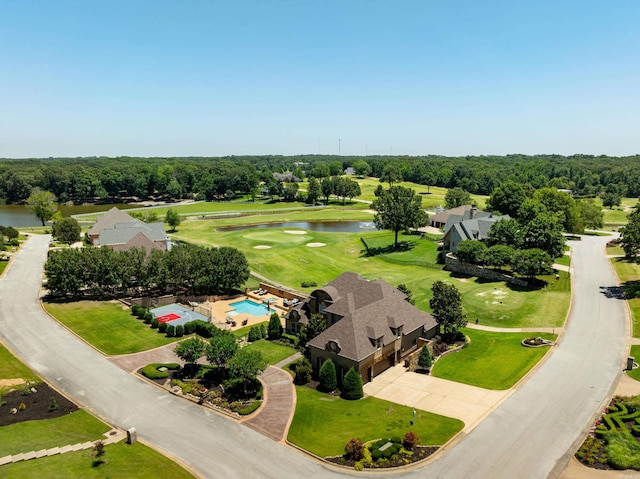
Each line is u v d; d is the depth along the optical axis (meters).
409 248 113.69
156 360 53.75
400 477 32.88
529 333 60.62
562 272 85.69
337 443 36.94
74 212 196.62
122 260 75.62
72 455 34.88
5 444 35.75
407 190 118.19
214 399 44.06
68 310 70.06
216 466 34.47
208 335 60.78
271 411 42.44
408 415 41.22
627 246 75.88
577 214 121.12
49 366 51.62
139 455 35.31
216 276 76.88
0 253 106.56
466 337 60.16
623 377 47.19
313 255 111.38
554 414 40.78
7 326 63.31
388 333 51.31
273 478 33.12
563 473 32.78
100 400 44.50
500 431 38.38
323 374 46.31
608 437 35.81
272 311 73.06
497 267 89.88
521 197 128.25
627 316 64.00
